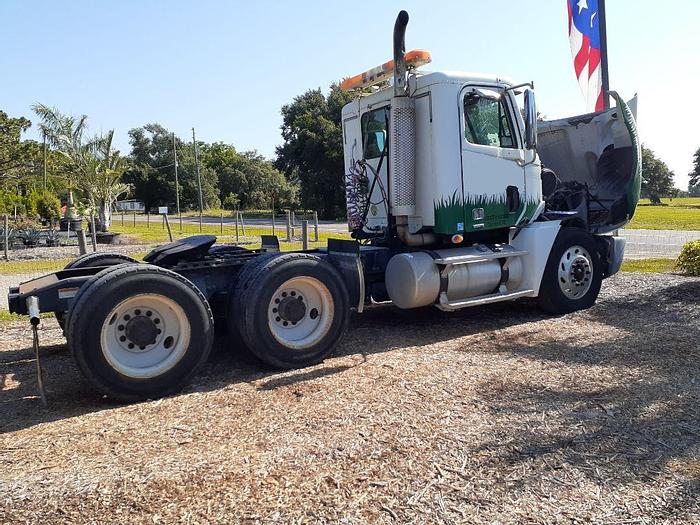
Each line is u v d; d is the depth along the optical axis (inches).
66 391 197.9
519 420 159.3
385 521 112.2
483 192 269.3
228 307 219.9
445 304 258.5
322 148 1989.4
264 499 120.1
